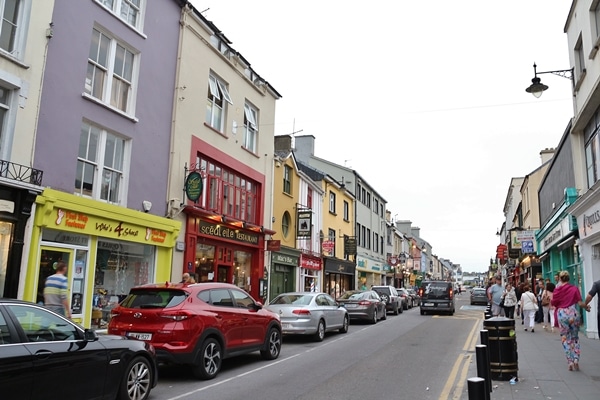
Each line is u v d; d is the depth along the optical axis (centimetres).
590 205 1317
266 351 1053
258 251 2052
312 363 1023
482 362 579
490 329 827
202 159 1691
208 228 1664
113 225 1238
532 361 1004
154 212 1410
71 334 589
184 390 771
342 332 1630
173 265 1474
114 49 1307
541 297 1959
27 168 1013
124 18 1359
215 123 1792
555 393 720
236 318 952
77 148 1155
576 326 901
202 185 1509
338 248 3256
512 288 1725
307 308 1384
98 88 1254
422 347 1266
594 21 1311
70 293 1125
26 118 1024
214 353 880
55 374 541
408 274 5697
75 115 1152
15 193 980
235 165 1883
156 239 1395
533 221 3070
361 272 3859
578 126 1508
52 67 1098
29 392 511
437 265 11156
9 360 494
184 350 806
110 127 1261
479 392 374
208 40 1725
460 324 1962
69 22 1150
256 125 2116
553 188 1992
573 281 1700
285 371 932
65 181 1116
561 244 1789
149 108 1415
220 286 971
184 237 1538
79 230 1134
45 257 1069
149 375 691
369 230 4109
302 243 2616
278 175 2364
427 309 2567
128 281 1325
